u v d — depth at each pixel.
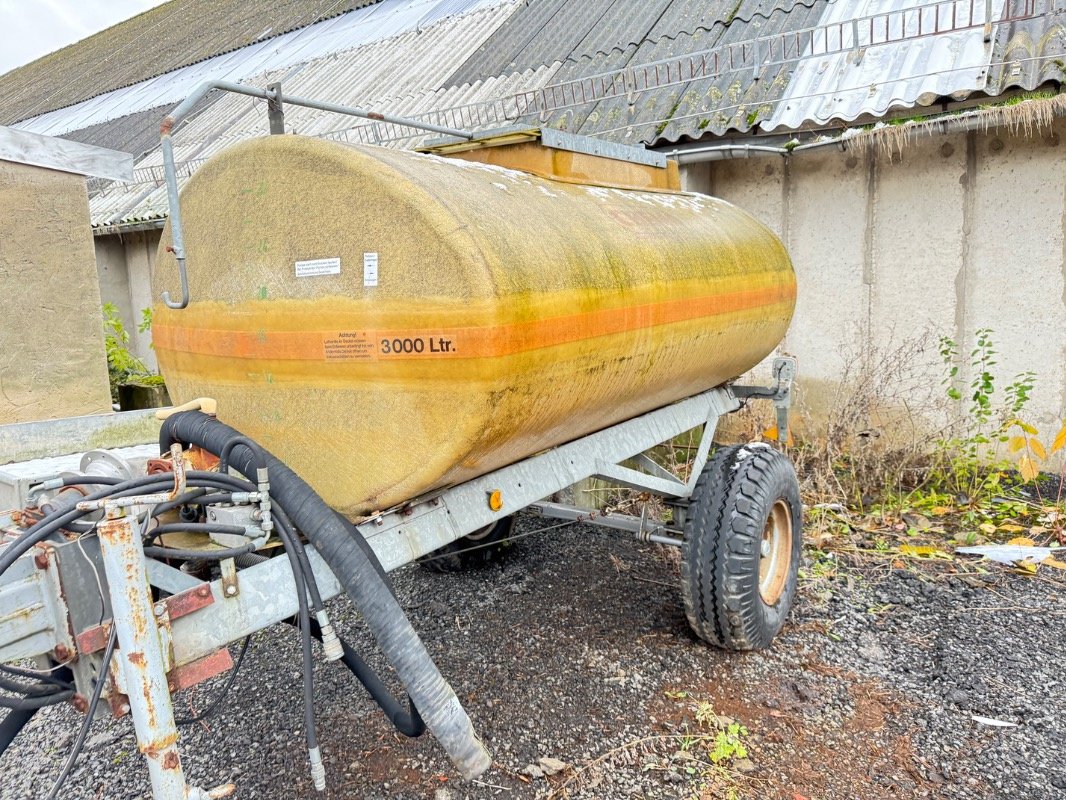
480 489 2.27
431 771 2.69
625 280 2.38
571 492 5.01
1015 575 4.07
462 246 1.81
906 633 3.53
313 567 1.89
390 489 2.01
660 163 3.58
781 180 6.25
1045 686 3.07
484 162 2.93
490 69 8.39
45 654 1.63
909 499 5.13
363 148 2.05
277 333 2.15
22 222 4.92
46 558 1.50
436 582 4.22
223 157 2.23
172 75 16.16
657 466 3.27
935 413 5.86
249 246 2.19
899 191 5.80
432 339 1.86
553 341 2.02
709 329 2.97
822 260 6.18
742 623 3.20
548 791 2.57
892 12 5.24
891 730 2.83
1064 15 5.38
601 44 7.75
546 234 2.15
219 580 1.71
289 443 2.20
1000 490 5.16
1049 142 5.24
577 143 2.93
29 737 3.03
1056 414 5.48
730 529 3.17
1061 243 5.29
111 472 2.07
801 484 5.29
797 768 2.64
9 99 21.94
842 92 5.61
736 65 6.35
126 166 5.44
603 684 3.18
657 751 2.75
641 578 4.23
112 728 3.06
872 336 6.06
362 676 2.05
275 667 3.42
